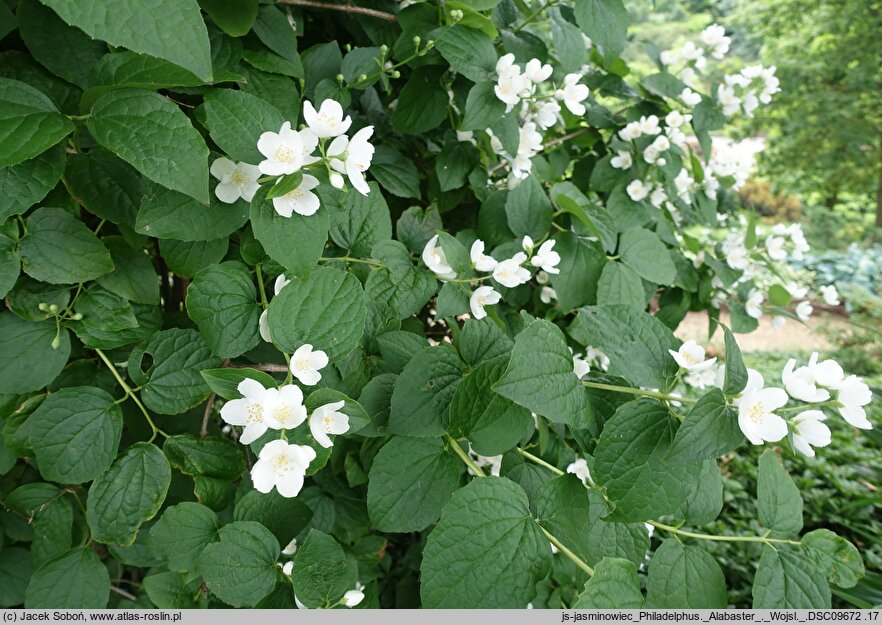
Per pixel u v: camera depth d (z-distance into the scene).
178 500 0.44
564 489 0.34
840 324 2.33
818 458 1.16
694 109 0.63
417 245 0.45
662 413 0.33
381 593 0.70
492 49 0.46
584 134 0.66
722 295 0.70
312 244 0.31
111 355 0.40
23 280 0.34
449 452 0.36
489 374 0.34
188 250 0.36
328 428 0.31
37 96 0.29
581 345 0.60
